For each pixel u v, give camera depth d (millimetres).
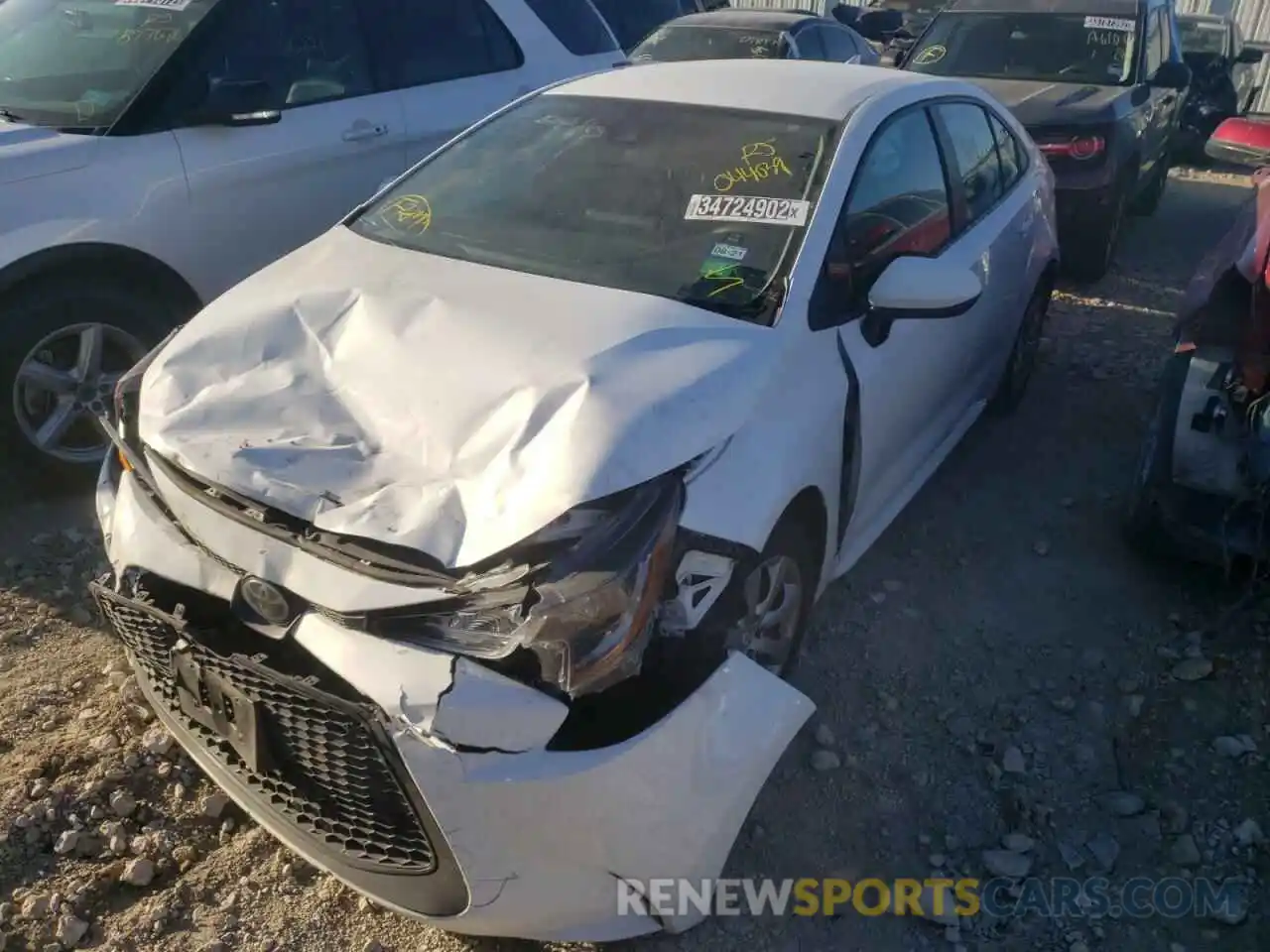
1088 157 7148
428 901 2346
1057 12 8359
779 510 2684
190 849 2795
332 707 2189
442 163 3811
